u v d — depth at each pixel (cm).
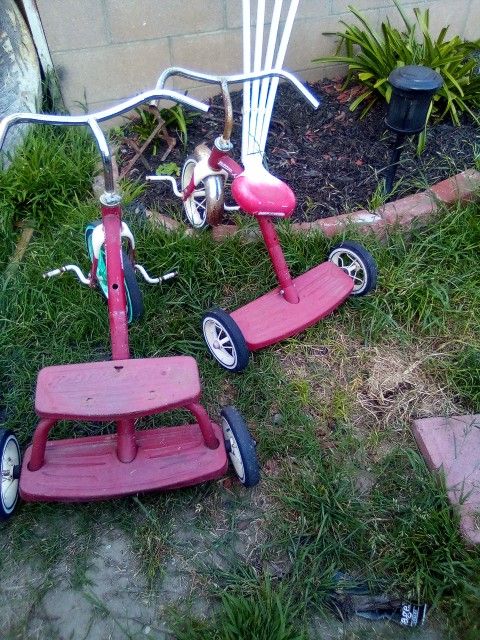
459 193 252
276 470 187
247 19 246
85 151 273
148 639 154
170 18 279
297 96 309
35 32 271
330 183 265
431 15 324
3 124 152
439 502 176
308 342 221
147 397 150
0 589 162
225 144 201
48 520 174
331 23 307
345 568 167
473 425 195
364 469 188
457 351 219
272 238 208
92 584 163
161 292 231
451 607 160
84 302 223
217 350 211
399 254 241
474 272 238
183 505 177
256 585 162
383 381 211
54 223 254
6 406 199
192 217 243
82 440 172
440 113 297
